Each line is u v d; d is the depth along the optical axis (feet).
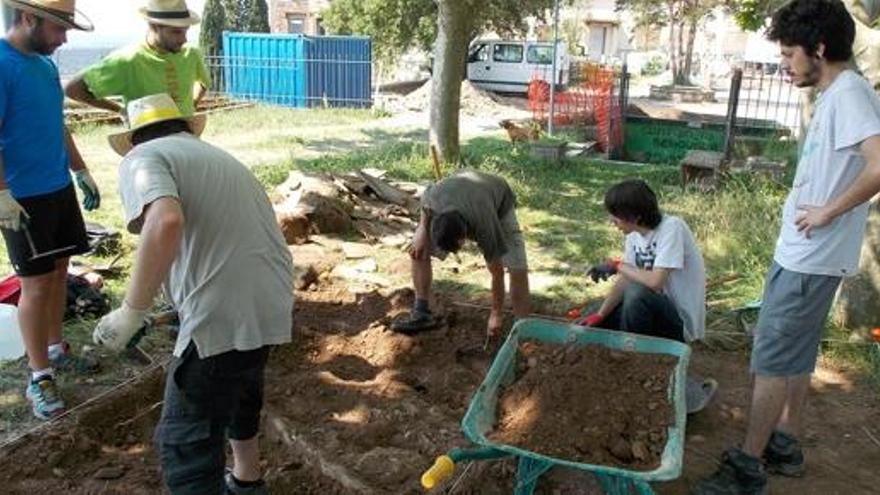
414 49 93.61
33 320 12.83
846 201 9.85
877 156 9.55
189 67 16.60
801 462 12.52
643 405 10.95
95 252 21.38
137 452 12.87
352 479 11.52
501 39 93.76
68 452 12.41
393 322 17.21
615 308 14.42
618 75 58.23
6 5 12.17
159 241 8.19
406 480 11.68
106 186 31.96
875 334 16.07
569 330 12.29
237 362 9.49
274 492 11.64
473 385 14.93
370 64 70.44
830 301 10.82
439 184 14.52
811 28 9.95
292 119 58.90
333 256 22.15
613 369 11.59
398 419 13.46
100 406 13.46
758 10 26.43
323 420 13.55
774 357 11.03
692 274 13.67
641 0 115.44
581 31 160.45
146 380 14.39
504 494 11.57
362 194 27.94
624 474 8.90
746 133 47.37
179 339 9.40
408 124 58.54
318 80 70.28
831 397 15.19
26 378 14.46
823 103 10.26
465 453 9.47
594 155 49.60
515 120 60.80
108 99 16.53
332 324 17.66
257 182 9.95
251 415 10.65
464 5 36.04
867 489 12.23
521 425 10.66
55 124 12.92
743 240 23.36
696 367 16.31
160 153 8.86
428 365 15.98
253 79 71.72
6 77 12.06
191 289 9.21
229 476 11.22
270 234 9.80
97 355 15.19
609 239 25.14
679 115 55.77
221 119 56.65
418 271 16.38
